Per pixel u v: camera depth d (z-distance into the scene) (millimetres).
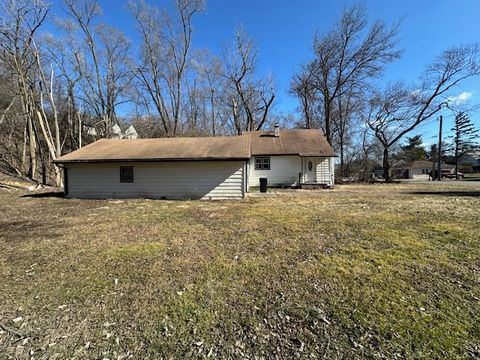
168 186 12680
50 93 19344
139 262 4383
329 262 4230
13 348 2447
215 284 3596
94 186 13000
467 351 2289
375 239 5375
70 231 6387
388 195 12961
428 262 4160
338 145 31062
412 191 14930
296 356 2299
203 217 7898
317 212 8375
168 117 27797
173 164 12602
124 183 12883
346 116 29219
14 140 22359
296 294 3301
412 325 2648
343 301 3111
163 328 2699
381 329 2605
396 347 2361
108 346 2459
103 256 4660
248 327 2701
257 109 29359
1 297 3326
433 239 5309
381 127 26312
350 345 2410
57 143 19203
